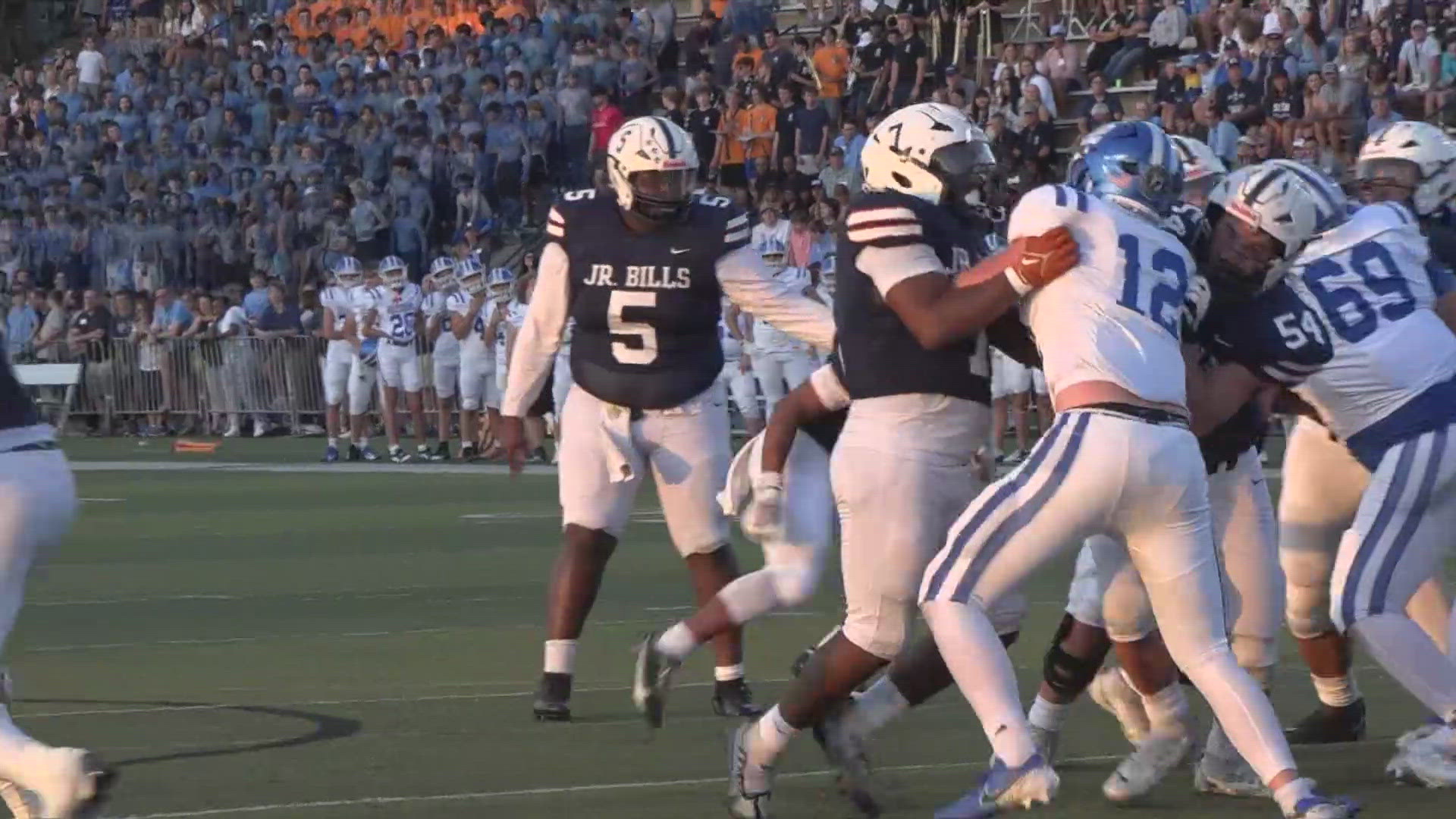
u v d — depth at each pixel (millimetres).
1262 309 21453
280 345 90750
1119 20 88188
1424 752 22016
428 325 76438
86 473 73000
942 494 20250
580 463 27484
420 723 26875
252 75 107375
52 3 130250
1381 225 22500
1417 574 21984
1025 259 18891
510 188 95188
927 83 87188
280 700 28922
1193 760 22547
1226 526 21766
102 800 18297
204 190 101062
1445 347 22281
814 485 23828
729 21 99375
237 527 54094
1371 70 74250
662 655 23125
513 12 108750
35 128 110375
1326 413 22469
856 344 20344
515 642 34312
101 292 97625
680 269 27234
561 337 28281
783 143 88375
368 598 40094
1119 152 19688
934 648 20562
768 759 20766
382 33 111938
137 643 34906
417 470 71438
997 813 19891
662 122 27047
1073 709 27500
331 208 95375
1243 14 81312
